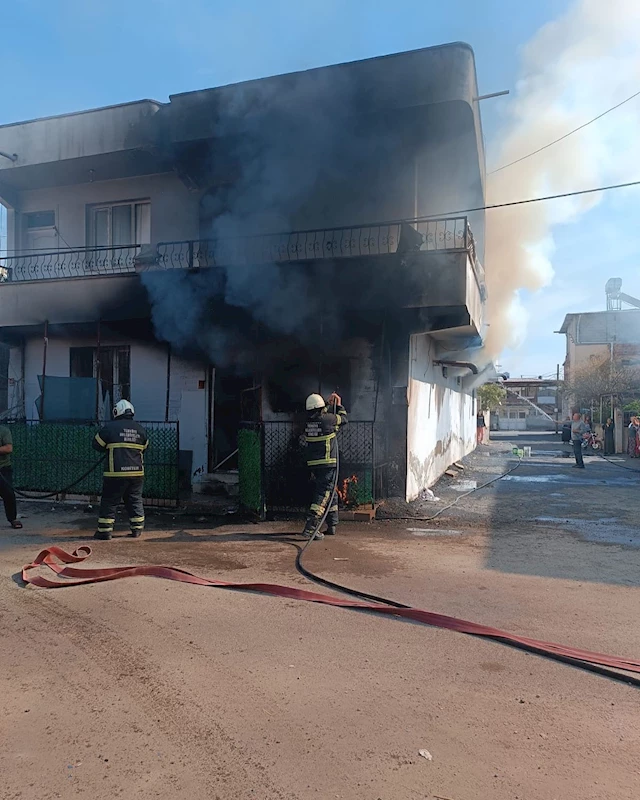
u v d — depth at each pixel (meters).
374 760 2.63
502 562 6.03
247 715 3.02
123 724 2.94
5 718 3.01
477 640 3.99
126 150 10.70
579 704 3.14
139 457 7.36
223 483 10.28
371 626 4.24
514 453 20.70
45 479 10.05
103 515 7.15
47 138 11.28
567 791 2.42
